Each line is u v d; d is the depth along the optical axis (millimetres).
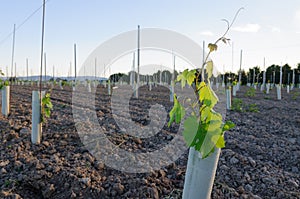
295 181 3750
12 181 3436
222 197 3182
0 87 7188
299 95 19094
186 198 2291
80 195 3133
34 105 4625
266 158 4723
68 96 14602
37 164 3730
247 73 35062
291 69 35812
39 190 3375
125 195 3145
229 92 9711
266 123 7766
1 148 4551
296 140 6031
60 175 3473
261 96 16969
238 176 3738
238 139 5754
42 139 4922
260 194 3404
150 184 3332
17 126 5684
